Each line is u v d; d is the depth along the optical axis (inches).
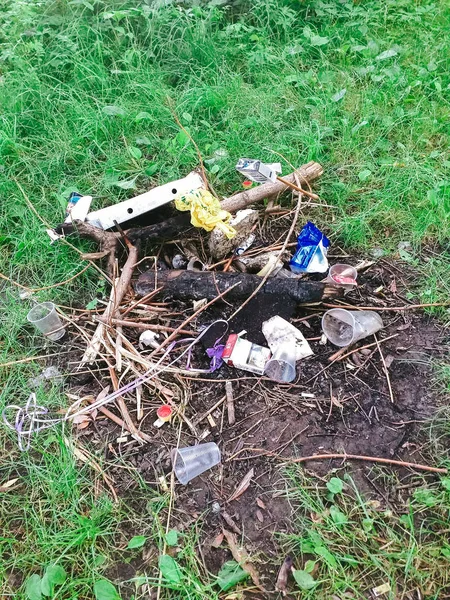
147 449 82.6
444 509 74.5
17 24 158.6
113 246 105.3
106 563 71.5
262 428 84.7
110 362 92.7
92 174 127.3
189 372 90.6
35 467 80.4
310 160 128.2
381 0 180.1
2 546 73.1
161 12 157.3
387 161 128.0
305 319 99.0
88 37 155.9
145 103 143.2
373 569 69.6
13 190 122.5
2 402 88.4
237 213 109.0
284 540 72.7
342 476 79.0
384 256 111.3
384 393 88.7
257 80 152.9
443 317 99.3
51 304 96.6
